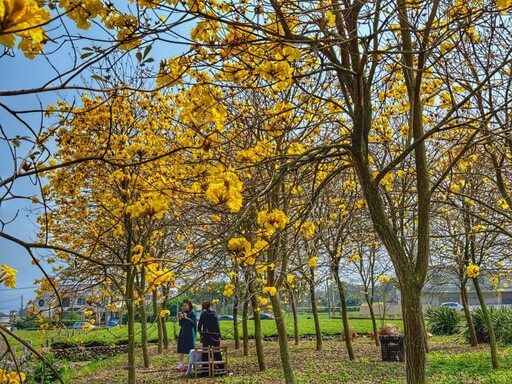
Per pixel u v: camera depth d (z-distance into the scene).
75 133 6.11
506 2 2.91
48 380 8.48
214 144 2.87
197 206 4.14
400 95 5.48
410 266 3.69
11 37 1.15
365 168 3.82
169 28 2.30
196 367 9.09
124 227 6.85
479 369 8.97
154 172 4.54
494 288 13.88
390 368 9.45
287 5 3.19
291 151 5.12
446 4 4.16
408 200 7.51
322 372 9.22
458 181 7.46
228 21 2.48
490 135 3.81
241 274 5.80
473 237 9.40
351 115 3.93
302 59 4.02
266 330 18.78
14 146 1.77
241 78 3.32
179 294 2.89
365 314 32.41
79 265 6.91
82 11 1.96
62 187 5.88
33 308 7.05
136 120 6.86
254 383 8.23
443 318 17.70
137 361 12.23
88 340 14.88
